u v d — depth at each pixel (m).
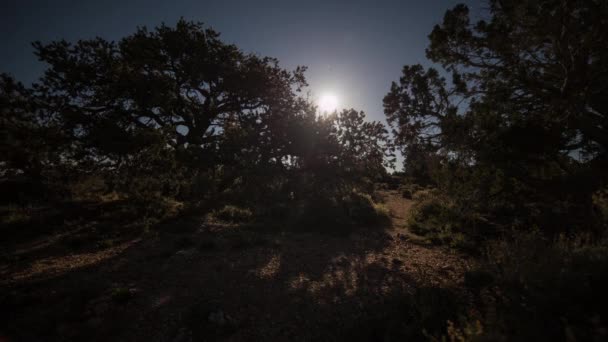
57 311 3.67
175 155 11.70
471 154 9.57
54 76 13.44
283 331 3.64
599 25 8.34
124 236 7.54
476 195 8.80
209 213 10.46
